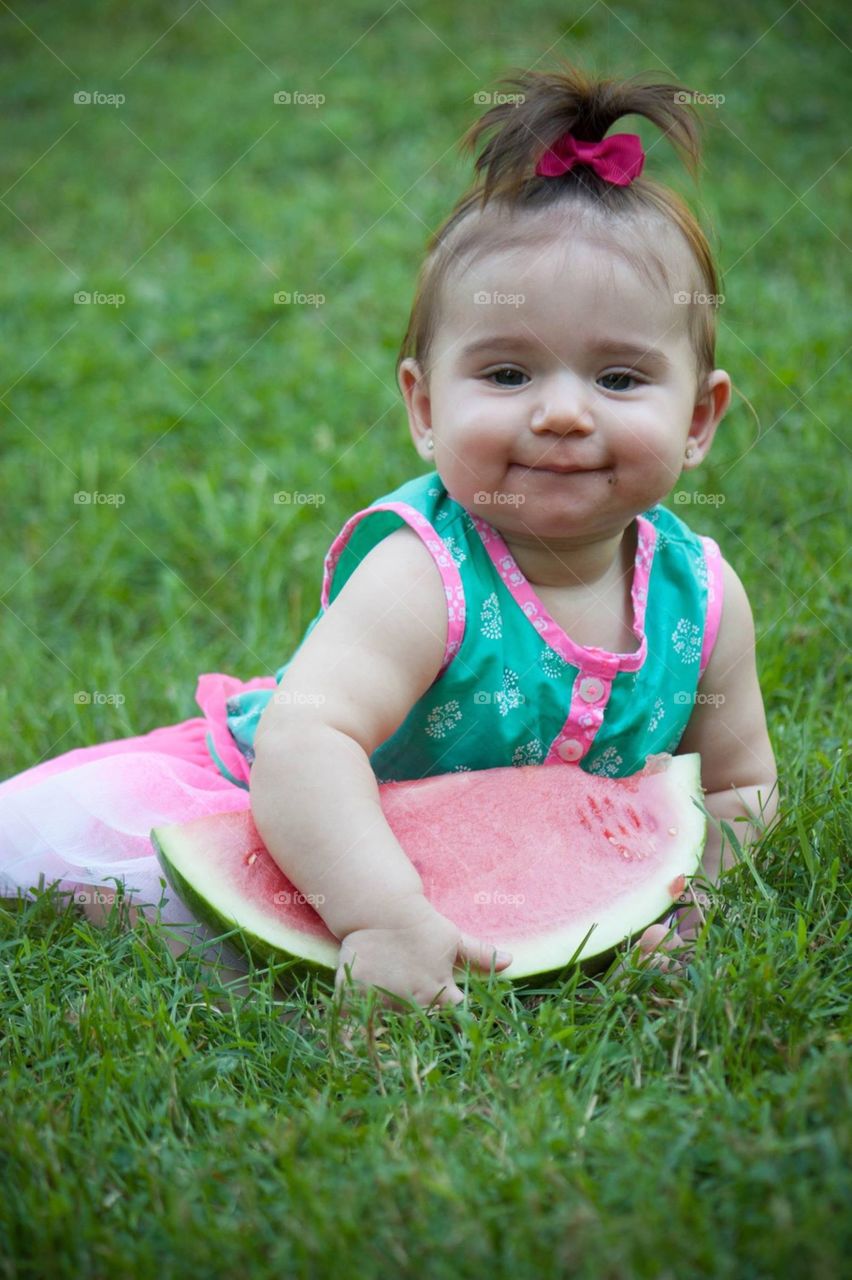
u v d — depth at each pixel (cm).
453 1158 175
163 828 234
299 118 754
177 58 855
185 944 240
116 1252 167
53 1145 185
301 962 221
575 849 237
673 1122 181
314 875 220
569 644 243
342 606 237
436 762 251
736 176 645
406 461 452
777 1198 162
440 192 655
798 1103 178
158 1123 192
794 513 398
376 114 748
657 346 233
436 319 241
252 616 388
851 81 745
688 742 268
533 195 234
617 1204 166
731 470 415
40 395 526
